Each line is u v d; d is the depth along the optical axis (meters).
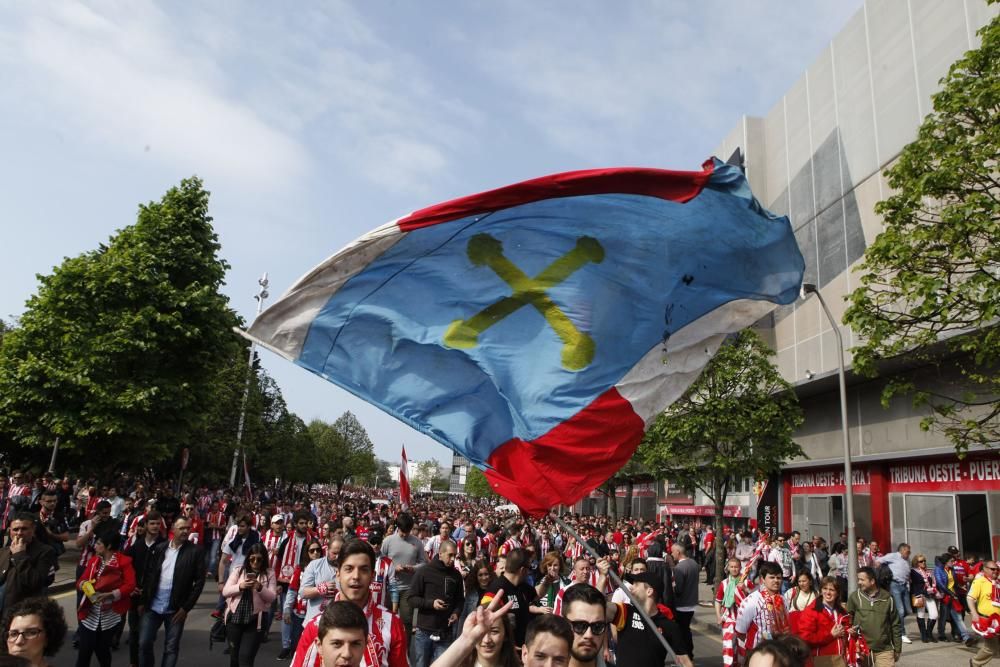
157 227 27.42
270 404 69.00
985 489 23.19
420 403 5.13
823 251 31.02
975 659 12.11
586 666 4.05
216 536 20.33
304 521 12.27
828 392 32.59
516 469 5.17
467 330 5.31
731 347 23.97
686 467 24.88
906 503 27.25
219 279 28.31
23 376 24.44
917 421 26.36
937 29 24.36
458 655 3.15
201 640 11.62
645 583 6.40
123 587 8.07
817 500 33.53
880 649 9.04
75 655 9.81
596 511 77.81
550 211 5.43
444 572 8.21
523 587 7.65
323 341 5.07
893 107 26.59
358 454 129.00
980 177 11.20
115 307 25.98
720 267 5.81
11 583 6.94
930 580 17.64
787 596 8.15
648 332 5.66
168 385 25.62
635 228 5.64
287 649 10.45
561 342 5.41
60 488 20.75
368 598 4.49
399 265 5.25
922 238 11.35
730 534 29.31
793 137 34.28
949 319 11.45
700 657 13.62
